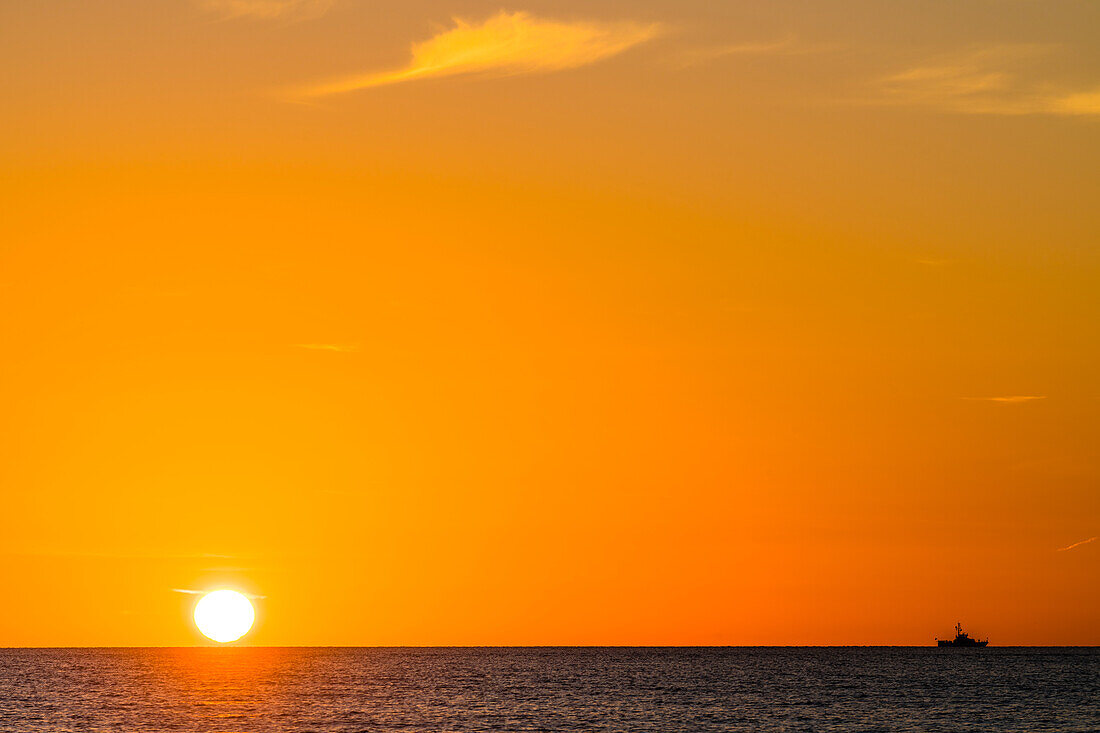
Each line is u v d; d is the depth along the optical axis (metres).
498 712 192.00
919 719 181.75
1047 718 183.12
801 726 170.50
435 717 182.62
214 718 180.88
